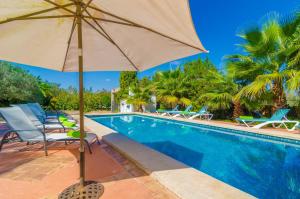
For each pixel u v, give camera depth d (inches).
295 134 232.1
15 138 155.4
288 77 291.4
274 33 305.1
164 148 231.3
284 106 316.8
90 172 112.5
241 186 130.6
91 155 146.3
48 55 115.3
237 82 384.8
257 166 170.2
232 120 411.2
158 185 97.3
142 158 130.7
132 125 432.5
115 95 800.3
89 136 173.0
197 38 76.2
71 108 684.1
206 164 175.2
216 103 413.1
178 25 72.3
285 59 304.7
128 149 152.3
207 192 86.3
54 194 86.4
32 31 93.4
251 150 221.9
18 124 147.6
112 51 119.6
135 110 715.4
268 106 352.5
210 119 447.2
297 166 170.7
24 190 89.8
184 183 94.7
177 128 387.2
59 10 83.1
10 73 382.3
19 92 389.1
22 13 77.0
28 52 107.2
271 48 315.0
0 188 91.4
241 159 189.0
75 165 123.0
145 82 792.9
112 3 72.1
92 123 308.2
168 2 61.2
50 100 611.5
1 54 102.4
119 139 188.4
